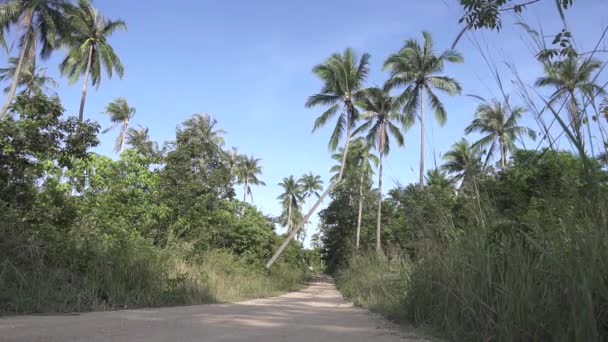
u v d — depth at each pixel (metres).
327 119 34.34
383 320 8.51
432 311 7.04
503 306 4.80
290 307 12.36
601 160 3.52
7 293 8.62
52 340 4.86
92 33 32.78
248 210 34.53
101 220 14.95
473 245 5.98
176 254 16.78
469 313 5.70
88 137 13.15
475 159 6.93
